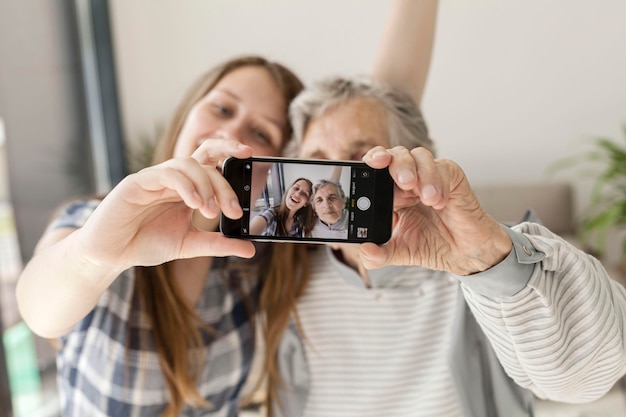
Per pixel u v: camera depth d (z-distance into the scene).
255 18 3.19
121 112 3.39
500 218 2.83
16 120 2.20
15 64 2.25
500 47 2.97
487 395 0.88
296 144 0.99
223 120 1.04
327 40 3.12
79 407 0.90
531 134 3.01
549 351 0.61
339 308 0.93
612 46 2.85
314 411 0.93
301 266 0.95
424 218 0.61
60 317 0.67
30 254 2.15
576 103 2.94
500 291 0.60
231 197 0.54
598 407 1.78
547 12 2.89
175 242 0.58
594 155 2.78
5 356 1.71
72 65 2.91
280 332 0.94
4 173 2.04
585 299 0.62
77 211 0.90
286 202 0.62
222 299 0.96
